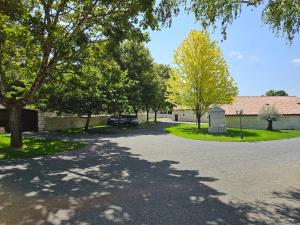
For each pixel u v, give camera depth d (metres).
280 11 8.83
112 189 7.49
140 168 10.32
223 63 28.33
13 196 6.86
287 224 5.21
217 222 5.27
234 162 11.60
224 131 26.25
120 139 20.59
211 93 28.27
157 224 5.16
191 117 53.59
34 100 19.09
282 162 11.63
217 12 8.90
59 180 8.48
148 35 12.00
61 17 13.05
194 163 11.34
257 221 5.34
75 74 17.75
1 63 14.37
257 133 26.16
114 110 28.09
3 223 5.19
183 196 6.89
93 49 14.60
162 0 9.36
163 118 73.00
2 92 14.88
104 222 5.24
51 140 18.72
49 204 6.25
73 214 5.65
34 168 10.27
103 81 24.44
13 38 11.98
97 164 11.07
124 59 35.97
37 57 14.91
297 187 7.77
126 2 10.68
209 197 6.81
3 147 14.90
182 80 29.25
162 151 14.66
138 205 6.20
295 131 30.98
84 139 20.33
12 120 14.85
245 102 41.34
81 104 24.64
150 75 37.88
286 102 41.19
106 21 11.52
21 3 10.98
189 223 5.21
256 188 7.66
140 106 39.69
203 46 28.08
